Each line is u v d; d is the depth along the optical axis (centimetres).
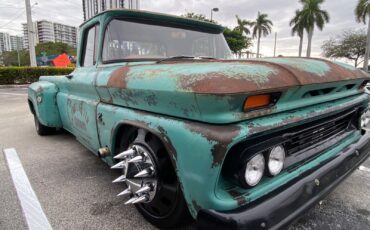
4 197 261
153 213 206
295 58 218
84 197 260
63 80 352
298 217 159
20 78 1716
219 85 135
